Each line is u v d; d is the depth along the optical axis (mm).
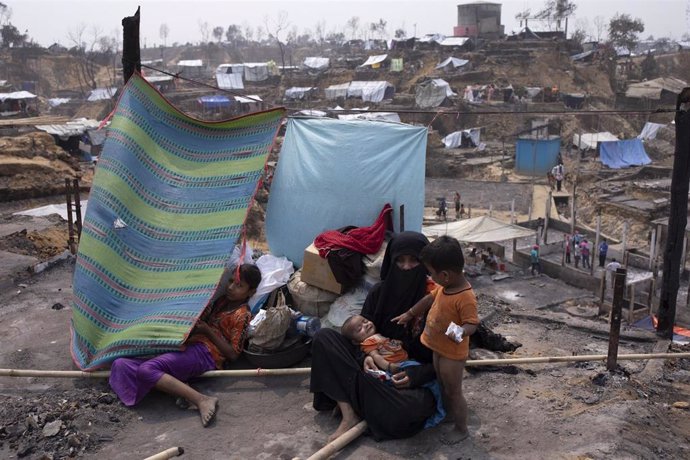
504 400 5535
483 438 4883
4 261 9586
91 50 110312
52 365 6371
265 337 5973
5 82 82062
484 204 40156
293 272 7250
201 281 6215
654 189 37969
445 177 48844
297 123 7902
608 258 27281
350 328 5164
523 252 27953
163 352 5727
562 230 33844
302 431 5062
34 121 40656
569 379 6012
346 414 4887
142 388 5480
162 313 5988
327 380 5012
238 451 4801
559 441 4809
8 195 22984
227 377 5992
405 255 5180
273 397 5648
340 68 79125
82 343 6109
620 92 71000
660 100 68438
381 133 7535
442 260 4293
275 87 77562
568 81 69125
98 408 5414
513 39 79250
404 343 5246
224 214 6637
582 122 60406
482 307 9086
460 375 4605
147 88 7121
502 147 55188
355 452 4652
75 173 26234
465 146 55062
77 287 6297
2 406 5473
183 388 5410
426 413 4797
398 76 72750
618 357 6184
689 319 19203
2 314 7773
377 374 4867
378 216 7262
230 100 68000
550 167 47344
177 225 6656
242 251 6566
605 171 47031
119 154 6695
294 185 7613
